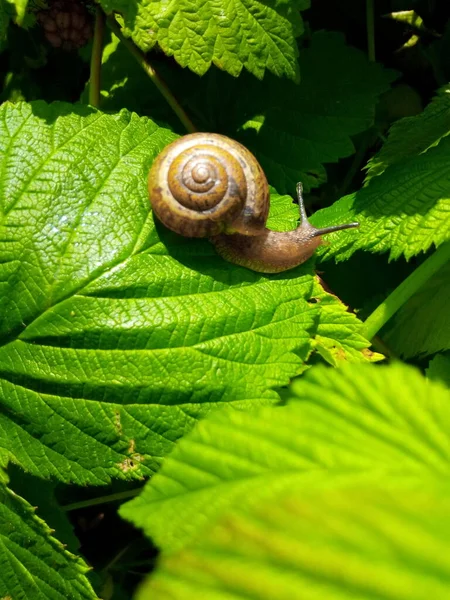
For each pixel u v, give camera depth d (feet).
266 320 0.36
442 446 0.19
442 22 0.51
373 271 0.47
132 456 0.35
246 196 0.37
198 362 0.35
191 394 0.35
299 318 0.37
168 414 0.35
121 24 0.41
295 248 0.38
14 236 0.36
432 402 0.20
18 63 0.54
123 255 0.36
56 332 0.35
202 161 0.36
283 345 0.36
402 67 0.52
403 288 0.40
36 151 0.36
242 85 0.49
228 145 0.37
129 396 0.35
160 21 0.40
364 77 0.48
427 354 0.43
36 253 0.35
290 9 0.40
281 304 0.37
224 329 0.35
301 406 0.21
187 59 0.40
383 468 0.19
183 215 0.36
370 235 0.41
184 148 0.36
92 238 0.36
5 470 0.37
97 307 0.35
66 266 0.35
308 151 0.47
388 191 0.41
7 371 0.35
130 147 0.38
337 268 0.48
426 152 0.41
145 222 0.36
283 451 0.21
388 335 0.44
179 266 0.36
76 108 0.38
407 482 0.17
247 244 0.37
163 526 0.22
